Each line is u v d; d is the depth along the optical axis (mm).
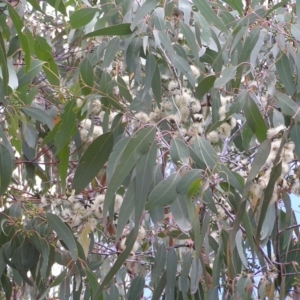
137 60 2166
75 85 2143
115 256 2734
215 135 2053
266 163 1775
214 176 1773
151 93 2475
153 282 2473
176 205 1807
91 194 2572
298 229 2424
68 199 2193
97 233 2881
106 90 2092
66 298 2309
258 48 2129
